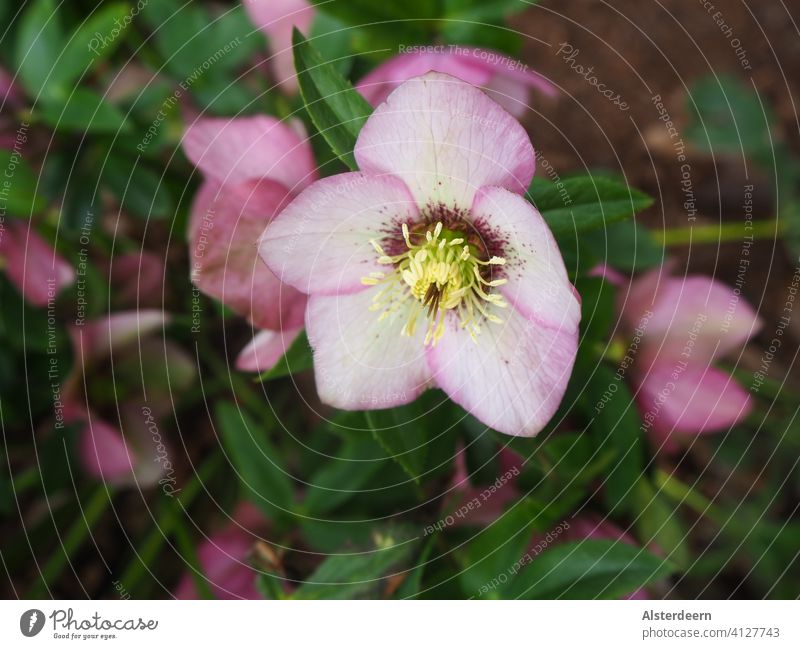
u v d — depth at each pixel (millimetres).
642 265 426
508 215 354
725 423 417
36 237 436
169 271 466
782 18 557
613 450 405
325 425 443
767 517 483
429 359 370
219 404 423
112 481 438
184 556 432
